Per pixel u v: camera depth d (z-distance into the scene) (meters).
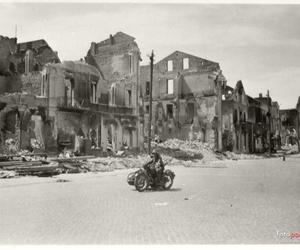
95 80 36.56
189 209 10.67
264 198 12.92
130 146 40.91
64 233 7.84
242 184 17.61
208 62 54.91
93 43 43.41
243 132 63.31
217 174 23.86
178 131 54.94
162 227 8.42
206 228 8.35
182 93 56.28
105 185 16.89
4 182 17.69
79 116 33.81
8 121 27.89
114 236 7.64
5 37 35.53
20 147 28.14
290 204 11.62
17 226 8.43
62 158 26.50
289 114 86.50
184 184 17.56
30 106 29.48
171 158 38.94
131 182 15.11
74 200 12.21
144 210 10.46
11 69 36.16
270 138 71.88
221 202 11.98
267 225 8.67
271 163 39.22
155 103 57.06
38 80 32.06
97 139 35.84
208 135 53.66
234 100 59.41
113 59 42.06
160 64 58.00
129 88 40.94
